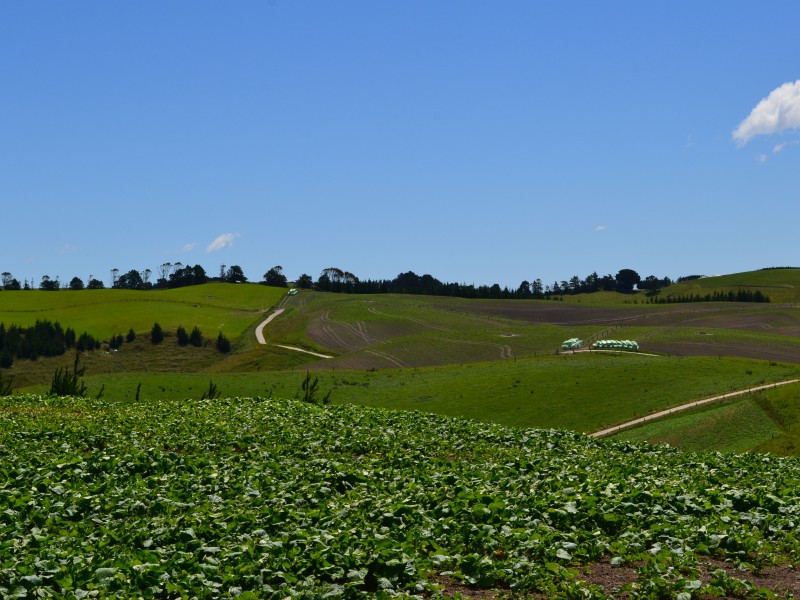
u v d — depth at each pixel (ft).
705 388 324.19
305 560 51.70
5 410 150.41
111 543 59.21
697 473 96.68
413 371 412.57
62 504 69.05
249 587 48.47
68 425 123.75
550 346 564.30
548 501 69.46
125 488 77.71
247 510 67.10
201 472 86.53
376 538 56.44
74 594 45.78
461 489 75.31
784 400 269.64
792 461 116.06
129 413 145.89
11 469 85.76
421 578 50.62
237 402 168.76
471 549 57.72
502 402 320.09
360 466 92.43
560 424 286.87
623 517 66.44
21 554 53.72
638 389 326.03
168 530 60.29
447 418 147.74
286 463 92.94
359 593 47.26
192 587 47.32
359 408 161.48
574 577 51.62
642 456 115.34
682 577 52.47
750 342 539.29
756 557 58.59
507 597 48.98
